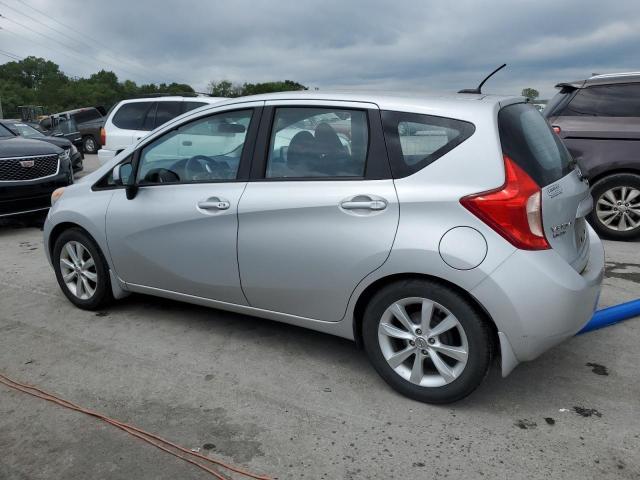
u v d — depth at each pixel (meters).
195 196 3.67
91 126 21.09
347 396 3.19
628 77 6.32
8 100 98.06
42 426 2.94
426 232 2.87
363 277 3.08
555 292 2.75
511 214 2.74
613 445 2.72
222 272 3.62
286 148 3.40
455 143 2.91
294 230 3.26
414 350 3.05
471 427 2.88
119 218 4.04
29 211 7.75
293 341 3.90
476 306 2.86
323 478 2.53
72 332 4.10
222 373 3.47
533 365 3.52
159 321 4.27
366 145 3.14
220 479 2.53
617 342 3.84
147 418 2.99
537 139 3.20
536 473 2.54
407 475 2.54
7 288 5.12
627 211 6.35
